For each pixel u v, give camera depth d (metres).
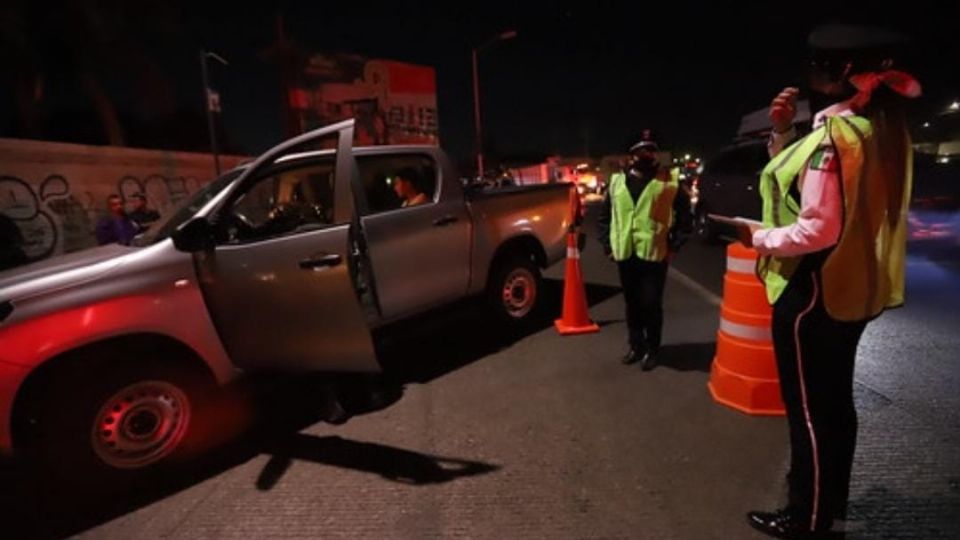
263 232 3.64
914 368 3.95
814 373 2.08
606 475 2.86
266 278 3.35
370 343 3.48
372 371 3.54
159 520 2.74
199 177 14.70
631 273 4.18
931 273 6.79
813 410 2.12
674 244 4.05
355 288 3.43
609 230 4.33
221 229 3.35
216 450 3.39
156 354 3.15
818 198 1.83
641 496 2.66
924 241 7.21
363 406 3.90
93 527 2.73
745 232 2.22
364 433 3.50
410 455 3.19
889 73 1.80
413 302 4.37
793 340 2.09
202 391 3.31
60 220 10.82
